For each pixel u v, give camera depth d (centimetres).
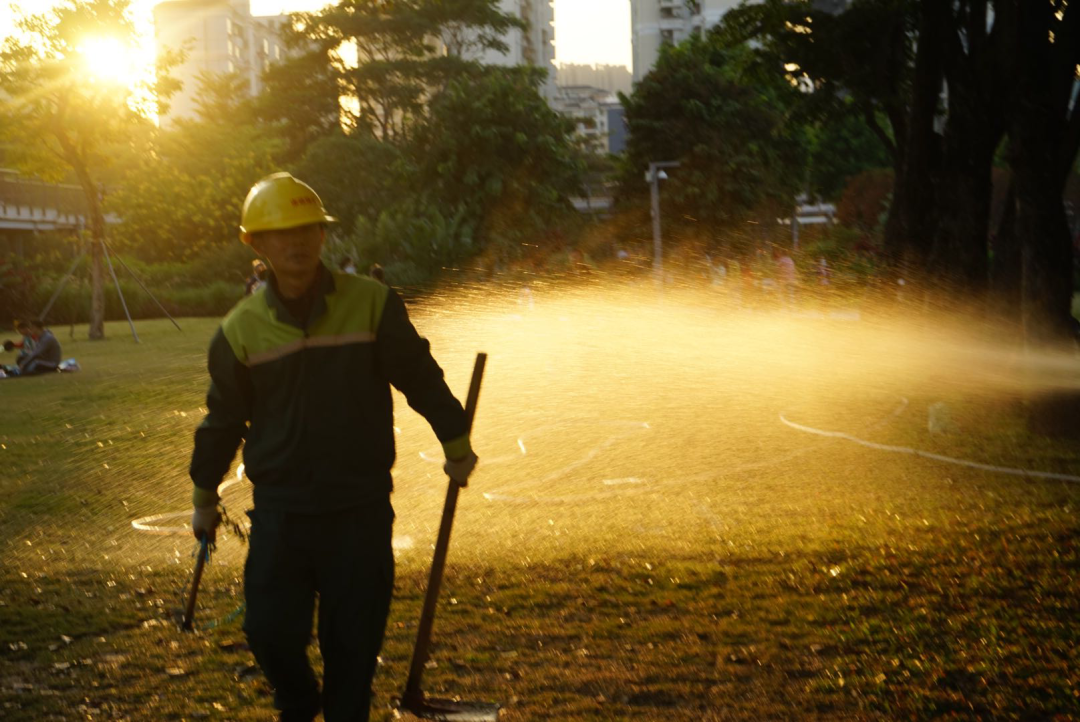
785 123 2253
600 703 417
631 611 523
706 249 4428
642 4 10781
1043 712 401
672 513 729
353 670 338
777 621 504
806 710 408
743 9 1892
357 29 6675
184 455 1052
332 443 332
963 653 457
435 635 495
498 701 421
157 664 469
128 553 664
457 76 6725
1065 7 1027
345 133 6756
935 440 993
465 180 4097
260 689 438
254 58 13700
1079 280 3972
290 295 338
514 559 616
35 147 3019
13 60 2819
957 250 1374
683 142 4469
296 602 338
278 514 335
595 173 7188
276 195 328
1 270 3997
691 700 420
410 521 728
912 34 1938
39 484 907
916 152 1609
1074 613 502
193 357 2258
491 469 920
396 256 3722
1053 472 837
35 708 425
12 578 609
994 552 602
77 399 1550
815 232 4631
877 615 508
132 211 5472
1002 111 1337
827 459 915
